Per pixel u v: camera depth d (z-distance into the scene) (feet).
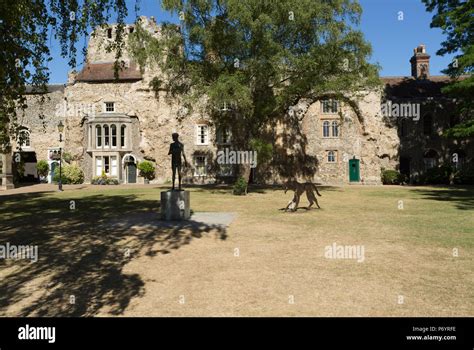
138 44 74.23
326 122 115.24
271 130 115.03
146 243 29.43
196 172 116.88
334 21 69.67
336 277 20.57
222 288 18.89
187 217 42.50
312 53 70.59
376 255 25.29
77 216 44.52
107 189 92.84
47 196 73.56
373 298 17.31
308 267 22.56
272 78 72.08
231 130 105.29
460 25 67.97
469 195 70.23
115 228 36.04
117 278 20.59
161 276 20.94
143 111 118.52
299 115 114.52
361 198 65.98
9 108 29.96
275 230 34.86
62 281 20.13
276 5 65.10
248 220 40.93
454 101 113.39
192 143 117.39
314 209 50.37
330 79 76.74
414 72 127.95
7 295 18.06
